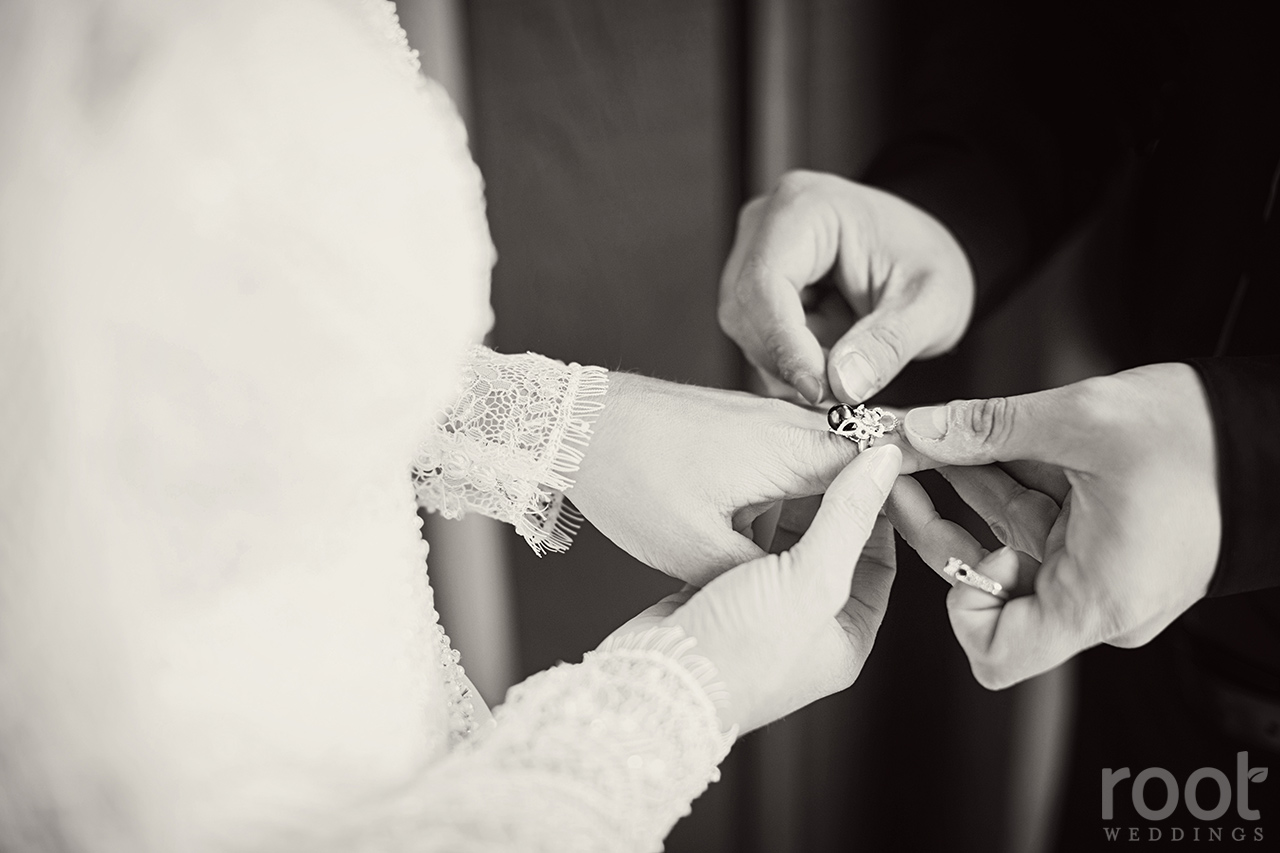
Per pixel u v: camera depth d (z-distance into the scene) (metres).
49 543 0.43
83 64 0.43
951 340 0.71
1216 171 0.69
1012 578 0.55
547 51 0.99
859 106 0.92
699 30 0.96
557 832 0.45
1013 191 0.73
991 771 0.78
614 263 1.04
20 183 0.42
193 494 0.43
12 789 0.44
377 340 0.44
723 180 1.00
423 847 0.44
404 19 0.98
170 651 0.44
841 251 0.71
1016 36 0.74
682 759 0.49
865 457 0.54
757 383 1.03
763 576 0.52
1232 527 0.51
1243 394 0.52
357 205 0.44
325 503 0.46
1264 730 0.65
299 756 0.46
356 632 0.49
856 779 0.86
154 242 0.42
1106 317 0.73
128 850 0.44
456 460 0.61
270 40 0.43
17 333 0.43
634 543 0.60
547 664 1.05
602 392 0.62
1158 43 0.70
